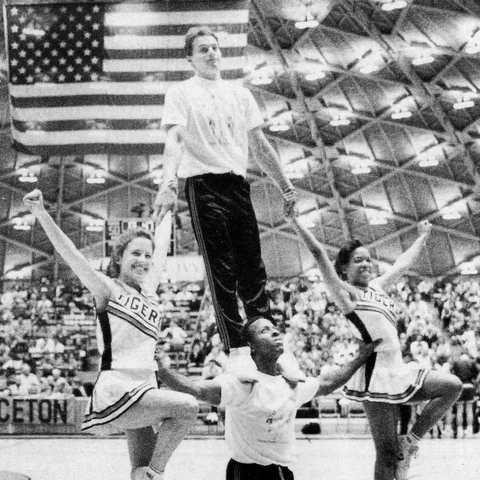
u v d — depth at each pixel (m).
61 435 19.27
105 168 40.78
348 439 18.16
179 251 41.22
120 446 16.25
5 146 38.38
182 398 4.46
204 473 10.66
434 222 40.28
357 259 6.23
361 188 40.53
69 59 13.97
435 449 14.38
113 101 13.87
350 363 5.48
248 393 4.89
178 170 5.41
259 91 35.81
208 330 26.53
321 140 38.31
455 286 36.84
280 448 5.06
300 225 5.70
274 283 37.84
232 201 5.36
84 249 42.22
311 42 31.41
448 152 37.09
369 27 29.30
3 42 25.34
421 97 33.66
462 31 28.11
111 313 4.62
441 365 23.94
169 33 13.70
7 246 42.12
